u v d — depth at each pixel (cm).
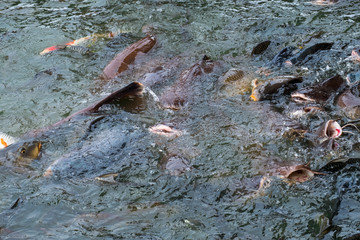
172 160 673
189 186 629
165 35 1068
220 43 1025
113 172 655
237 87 851
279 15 1126
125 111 803
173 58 964
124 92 813
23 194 623
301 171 623
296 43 995
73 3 1277
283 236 541
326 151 665
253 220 567
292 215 570
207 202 599
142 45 992
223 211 583
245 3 1205
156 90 860
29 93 883
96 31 1111
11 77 938
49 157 697
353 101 761
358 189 602
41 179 649
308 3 1181
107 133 740
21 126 784
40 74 938
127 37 1077
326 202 584
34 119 804
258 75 884
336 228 543
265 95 815
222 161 674
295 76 853
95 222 576
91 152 690
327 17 1099
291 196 597
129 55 957
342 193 596
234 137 724
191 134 736
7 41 1074
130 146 709
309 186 608
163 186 631
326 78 860
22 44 1062
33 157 690
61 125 770
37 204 607
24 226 574
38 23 1166
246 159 674
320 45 938
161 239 545
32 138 741
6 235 558
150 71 912
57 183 640
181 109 800
